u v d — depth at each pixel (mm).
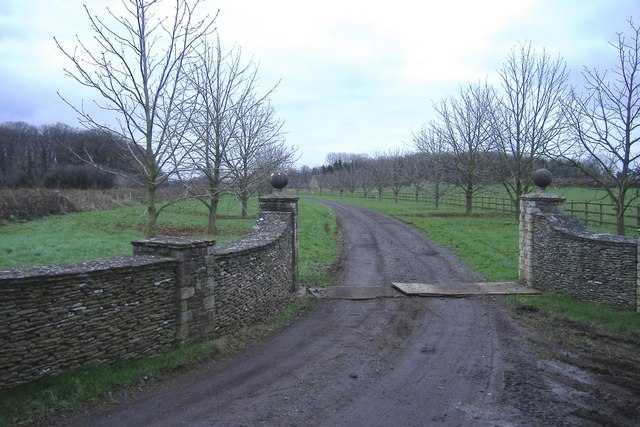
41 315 5152
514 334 8492
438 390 5922
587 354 7410
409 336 8344
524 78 24875
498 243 19969
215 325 7547
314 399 5566
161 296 6582
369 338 8188
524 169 26344
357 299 11211
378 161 68312
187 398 5449
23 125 48250
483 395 5773
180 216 27531
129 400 5297
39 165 45031
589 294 10750
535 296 11539
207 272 7316
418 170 44594
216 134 15984
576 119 17406
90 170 42469
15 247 14758
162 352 6578
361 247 20562
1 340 4824
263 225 11336
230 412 5121
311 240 21281
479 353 7426
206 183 18938
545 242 12102
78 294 5504
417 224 28328
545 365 6887
